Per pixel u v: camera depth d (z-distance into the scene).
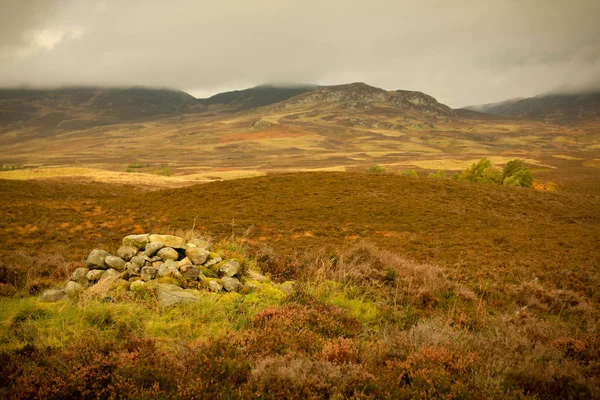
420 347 5.30
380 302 8.47
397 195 47.97
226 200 46.50
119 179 81.69
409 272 11.23
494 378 4.45
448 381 4.25
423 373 4.41
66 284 8.66
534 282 12.62
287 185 53.03
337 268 10.85
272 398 3.92
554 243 25.53
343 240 28.08
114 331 6.10
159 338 5.84
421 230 33.12
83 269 8.92
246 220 35.41
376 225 35.16
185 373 4.39
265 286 8.82
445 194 49.72
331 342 5.46
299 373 4.29
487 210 44.88
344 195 47.59
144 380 4.25
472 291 10.52
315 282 9.23
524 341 6.03
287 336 5.48
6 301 8.00
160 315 6.91
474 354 5.02
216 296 7.77
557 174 171.38
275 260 11.58
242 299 7.82
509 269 16.12
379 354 5.11
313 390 4.08
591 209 50.06
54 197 54.47
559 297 10.75
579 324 8.55
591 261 18.86
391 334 6.04
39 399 3.97
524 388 4.53
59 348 5.29
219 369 4.42
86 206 40.22
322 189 50.53
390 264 11.95
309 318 6.40
